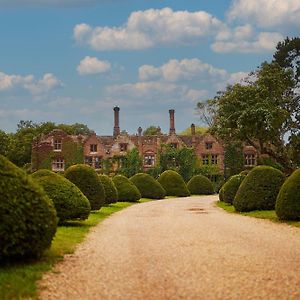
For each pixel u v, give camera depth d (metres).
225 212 27.12
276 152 32.34
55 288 8.99
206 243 14.39
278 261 11.34
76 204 19.33
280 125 31.03
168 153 66.94
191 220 22.11
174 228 18.75
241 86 29.84
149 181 45.56
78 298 8.38
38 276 9.68
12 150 76.31
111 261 11.70
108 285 9.28
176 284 9.22
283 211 20.58
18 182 10.51
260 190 25.47
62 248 13.22
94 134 66.88
